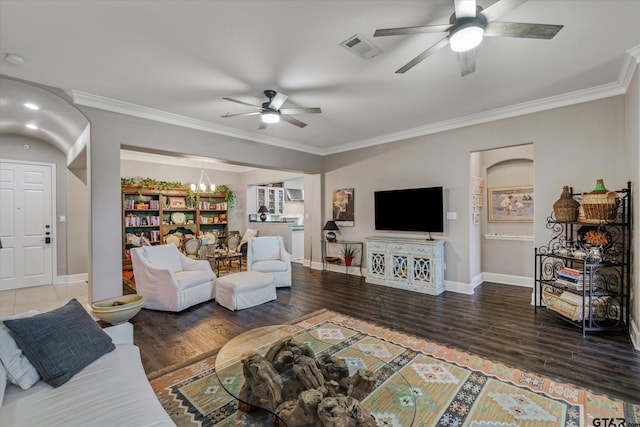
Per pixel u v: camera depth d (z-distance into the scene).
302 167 6.17
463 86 3.33
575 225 3.60
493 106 3.96
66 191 5.51
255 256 5.13
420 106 3.93
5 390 1.45
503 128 4.12
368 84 3.25
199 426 1.77
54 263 5.38
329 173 6.49
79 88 3.29
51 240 5.36
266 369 1.81
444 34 2.34
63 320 1.73
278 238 5.43
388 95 3.56
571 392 2.04
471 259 4.57
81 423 1.23
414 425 1.74
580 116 3.54
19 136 5.07
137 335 3.10
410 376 2.26
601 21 2.21
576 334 3.00
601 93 3.37
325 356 2.01
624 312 3.13
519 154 5.00
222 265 7.09
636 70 2.74
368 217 5.79
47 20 2.13
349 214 6.10
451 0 1.99
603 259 3.16
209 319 3.55
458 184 4.59
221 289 4.03
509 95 3.59
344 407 1.43
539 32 1.96
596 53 2.66
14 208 5.05
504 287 4.91
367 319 3.49
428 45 2.51
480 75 3.06
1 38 2.35
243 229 9.04
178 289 3.76
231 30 2.29
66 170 5.50
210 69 2.89
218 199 8.48
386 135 5.34
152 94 3.46
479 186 5.15
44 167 5.30
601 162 3.42
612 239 3.25
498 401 1.96
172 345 2.86
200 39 2.40
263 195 9.46
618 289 3.24
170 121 4.21
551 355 2.57
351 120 4.52
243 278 4.08
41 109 3.72
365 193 5.83
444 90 3.43
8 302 4.32
